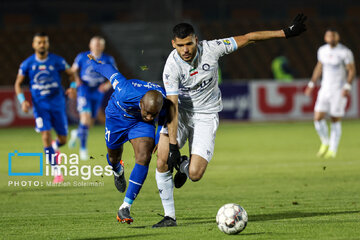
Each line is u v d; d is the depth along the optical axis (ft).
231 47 70.44
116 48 310.04
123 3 385.09
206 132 73.00
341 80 144.97
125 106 71.41
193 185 107.24
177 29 65.77
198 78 70.44
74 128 223.10
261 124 244.63
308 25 325.21
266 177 115.24
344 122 243.81
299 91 250.57
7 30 302.04
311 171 122.01
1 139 195.00
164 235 64.69
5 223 74.64
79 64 144.46
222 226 63.82
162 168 69.51
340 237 61.93
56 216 79.36
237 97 247.50
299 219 73.10
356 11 408.46
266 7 404.16
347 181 107.65
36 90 112.47
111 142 77.05
